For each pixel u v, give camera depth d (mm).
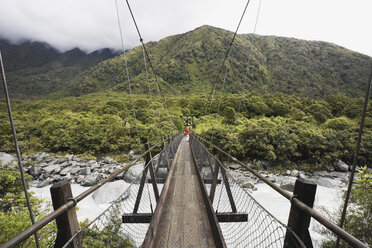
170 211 2781
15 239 642
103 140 20906
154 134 20812
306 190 961
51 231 3656
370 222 3367
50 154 21719
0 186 5316
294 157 17547
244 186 10047
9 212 4766
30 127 25719
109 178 1427
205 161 5250
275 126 19688
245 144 17109
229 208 3549
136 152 20438
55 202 981
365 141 17172
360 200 3482
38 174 13141
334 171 16031
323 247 4121
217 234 1981
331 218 4652
